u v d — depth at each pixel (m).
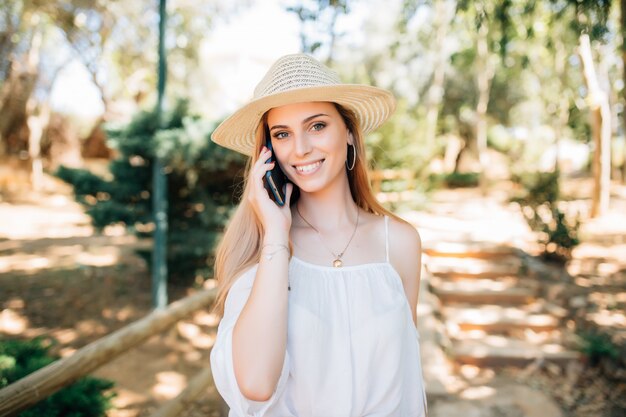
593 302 5.96
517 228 9.96
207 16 14.18
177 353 5.25
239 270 1.44
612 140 22.75
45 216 14.25
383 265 1.53
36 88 18.70
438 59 16.62
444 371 4.43
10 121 19.12
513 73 10.48
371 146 10.41
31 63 17.39
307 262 1.49
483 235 8.91
